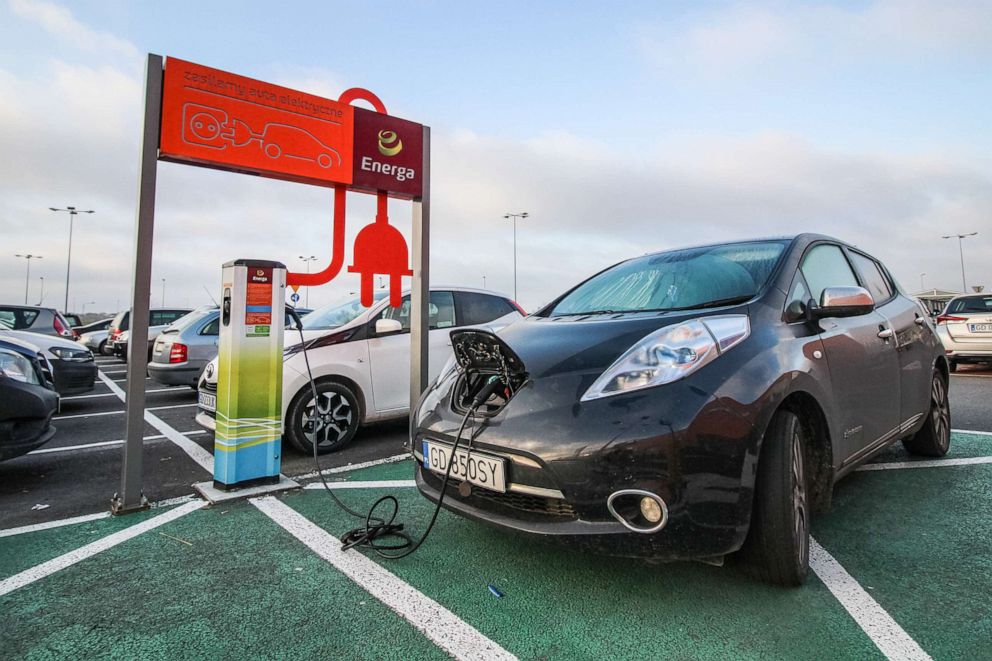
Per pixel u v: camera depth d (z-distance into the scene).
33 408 3.94
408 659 1.88
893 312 3.64
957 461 4.12
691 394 2.08
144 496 3.72
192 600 2.29
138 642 2.00
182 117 3.55
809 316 2.64
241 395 3.68
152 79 3.45
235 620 2.13
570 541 2.09
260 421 3.77
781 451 2.20
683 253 3.45
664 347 2.22
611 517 2.05
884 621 2.05
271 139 3.95
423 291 4.89
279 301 3.83
